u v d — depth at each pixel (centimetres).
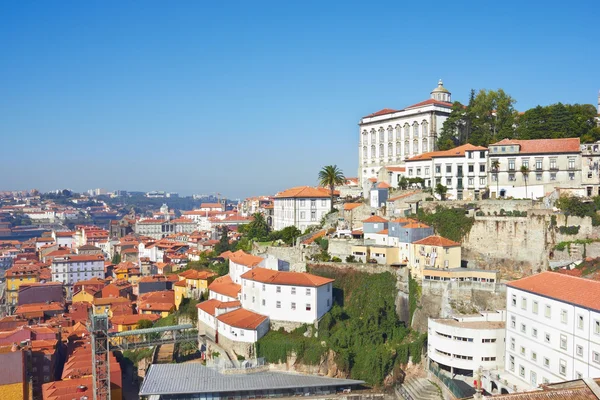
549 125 14650
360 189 18912
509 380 8712
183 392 9925
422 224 12838
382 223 13762
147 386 10244
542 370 8219
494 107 17138
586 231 11119
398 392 10025
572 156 12644
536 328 8375
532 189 13112
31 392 11231
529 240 11662
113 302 18712
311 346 11056
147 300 17762
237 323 11694
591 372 7250
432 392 9438
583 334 7412
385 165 19500
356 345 10950
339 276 12925
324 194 18325
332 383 10250
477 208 13038
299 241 15100
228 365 11162
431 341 10012
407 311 11731
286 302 11850
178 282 17188
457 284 10962
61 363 13938
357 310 12169
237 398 10119
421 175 15938
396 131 19100
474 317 10000
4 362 10669
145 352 14050
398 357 10544
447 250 11656
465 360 9400
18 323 16325
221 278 15475
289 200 18625
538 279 8781
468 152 14700
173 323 15125
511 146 13450
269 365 11269
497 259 12031
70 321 17300
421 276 11794
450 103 19200
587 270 10200
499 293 10544
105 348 11431
